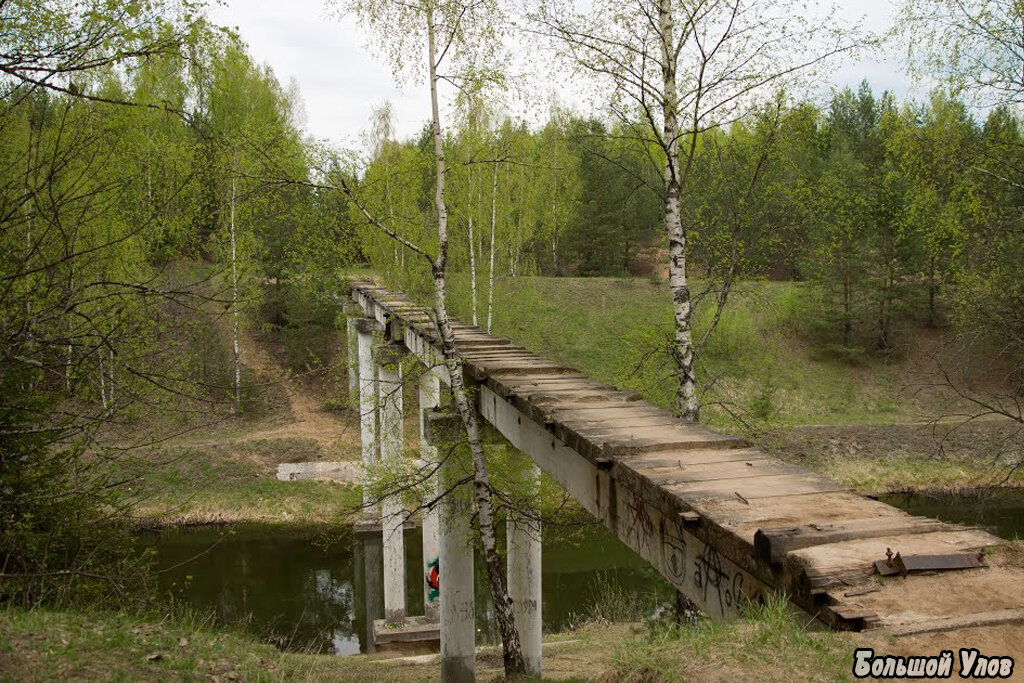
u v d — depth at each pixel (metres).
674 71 11.23
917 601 3.71
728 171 13.09
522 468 12.09
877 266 39.41
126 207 11.93
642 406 9.05
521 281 30.73
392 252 22.77
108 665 7.15
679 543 5.59
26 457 9.89
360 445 33.19
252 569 24.86
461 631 12.93
